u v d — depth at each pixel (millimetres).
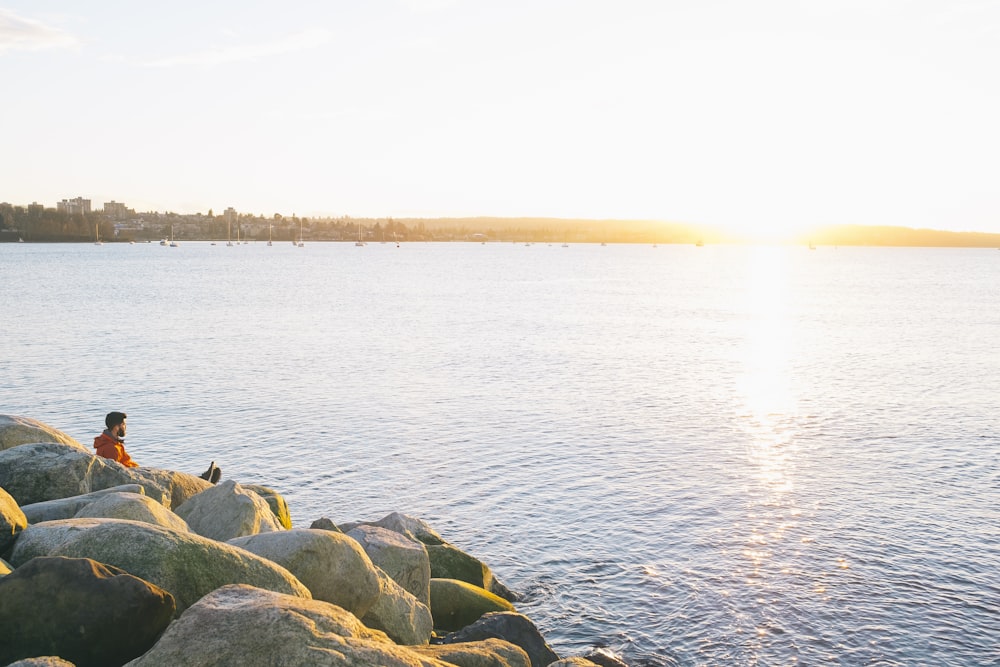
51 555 9875
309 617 8422
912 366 57156
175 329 74375
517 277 199125
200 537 10461
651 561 22203
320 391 45250
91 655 8906
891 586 20562
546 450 33344
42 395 42875
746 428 37375
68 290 124000
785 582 20812
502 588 19891
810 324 89125
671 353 63281
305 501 27219
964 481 29172
